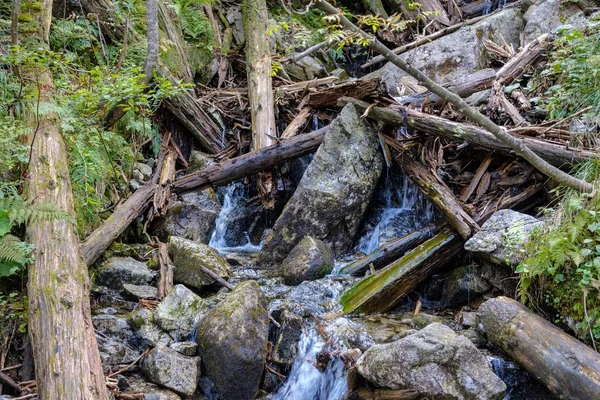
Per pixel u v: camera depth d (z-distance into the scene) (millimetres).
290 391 3705
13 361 3379
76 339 2961
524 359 3285
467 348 3170
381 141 5523
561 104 5258
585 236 3434
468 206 4785
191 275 4484
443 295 4508
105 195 5176
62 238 3547
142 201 5223
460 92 6082
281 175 6051
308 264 4684
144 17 6891
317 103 6152
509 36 7934
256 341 3615
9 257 3289
